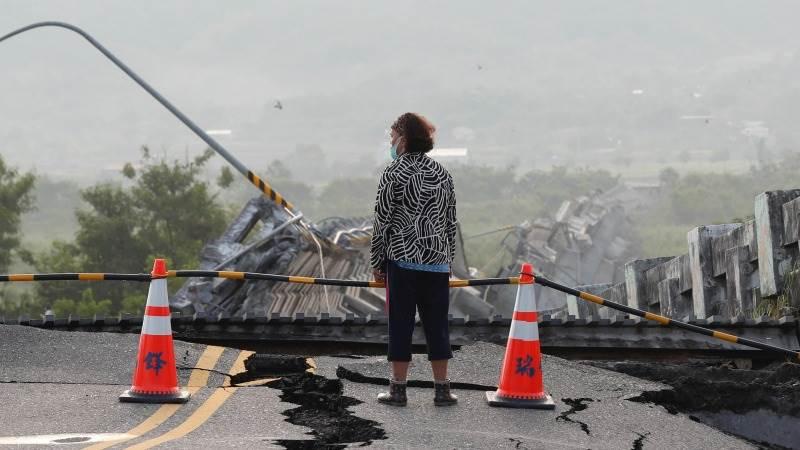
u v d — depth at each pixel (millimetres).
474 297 63594
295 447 11484
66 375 15109
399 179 13258
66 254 109188
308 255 44844
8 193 111875
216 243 40969
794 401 15000
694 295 26484
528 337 13922
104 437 11703
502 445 11750
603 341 18500
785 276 21219
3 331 16797
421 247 13312
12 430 12023
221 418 12930
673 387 15258
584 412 13773
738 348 18625
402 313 13492
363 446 11445
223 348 16781
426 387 14945
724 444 13086
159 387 13719
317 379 15227
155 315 13875
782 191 21703
